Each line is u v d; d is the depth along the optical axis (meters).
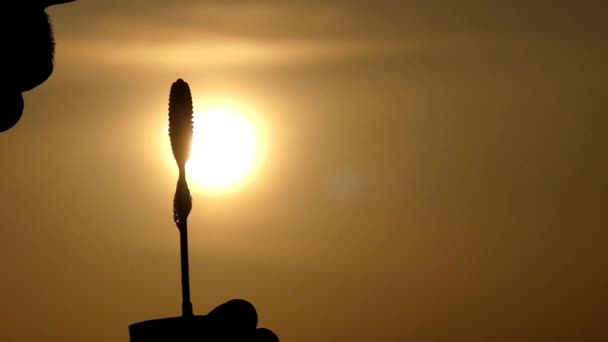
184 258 1.92
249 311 1.93
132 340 1.85
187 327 1.85
